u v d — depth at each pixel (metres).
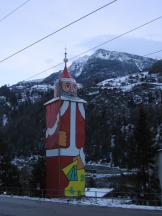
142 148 68.81
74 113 55.09
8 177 76.81
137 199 47.47
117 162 134.12
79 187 53.50
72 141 54.16
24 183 76.25
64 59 57.47
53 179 53.72
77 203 36.22
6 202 35.41
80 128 55.16
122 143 111.75
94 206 31.72
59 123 53.81
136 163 69.75
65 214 24.25
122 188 70.50
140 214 24.19
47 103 57.06
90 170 130.75
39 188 62.94
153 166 67.75
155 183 64.69
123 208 29.53
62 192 52.28
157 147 69.06
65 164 53.16
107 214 24.20
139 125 70.88
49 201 38.53
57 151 53.47
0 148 79.25
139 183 66.56
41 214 24.38
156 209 28.64
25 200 39.06
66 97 55.28
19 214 24.48
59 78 56.69
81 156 54.50
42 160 68.56
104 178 113.69
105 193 63.72
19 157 143.25
